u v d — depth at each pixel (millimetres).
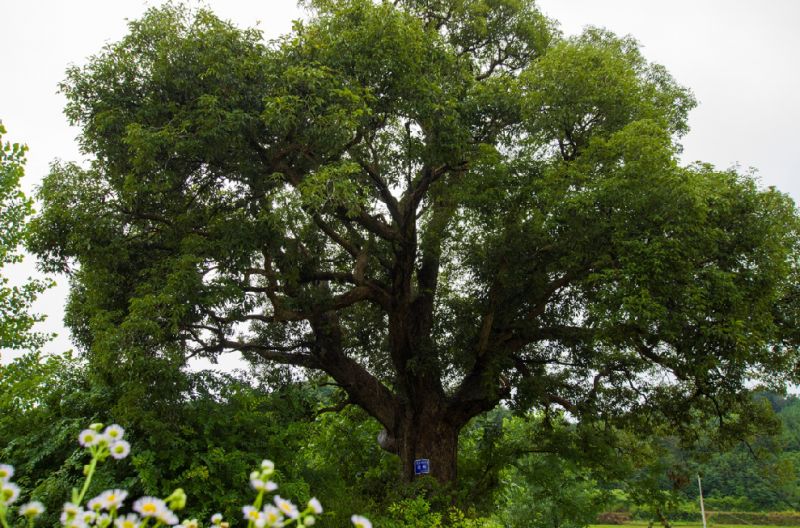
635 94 12469
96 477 8117
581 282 12617
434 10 15469
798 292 13227
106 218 11156
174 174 11375
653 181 10672
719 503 40156
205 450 9602
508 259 12938
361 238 14547
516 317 14703
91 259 11305
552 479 17391
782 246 11938
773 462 16641
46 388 9609
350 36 11953
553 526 21344
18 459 8742
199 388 10203
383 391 15266
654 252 10305
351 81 11781
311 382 16484
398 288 14508
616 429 18031
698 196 10484
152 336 9758
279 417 11727
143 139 10430
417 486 13398
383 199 14516
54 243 11266
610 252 11406
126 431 9094
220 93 11367
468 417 15219
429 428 14922
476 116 13133
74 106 11484
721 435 15641
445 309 15812
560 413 16578
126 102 11562
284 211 10922
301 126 11391
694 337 11195
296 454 11289
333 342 14781
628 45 16172
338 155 12375
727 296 10812
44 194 11672
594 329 12305
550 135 12648
